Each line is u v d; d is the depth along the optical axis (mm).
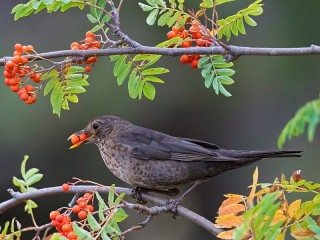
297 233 5184
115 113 16281
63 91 6906
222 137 17797
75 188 7023
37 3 6453
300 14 16734
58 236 5656
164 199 7492
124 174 8305
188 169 8016
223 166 7930
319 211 5609
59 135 16219
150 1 6680
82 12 17547
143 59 6902
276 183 5852
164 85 17297
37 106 15938
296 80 16844
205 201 18000
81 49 6641
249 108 17547
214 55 6875
